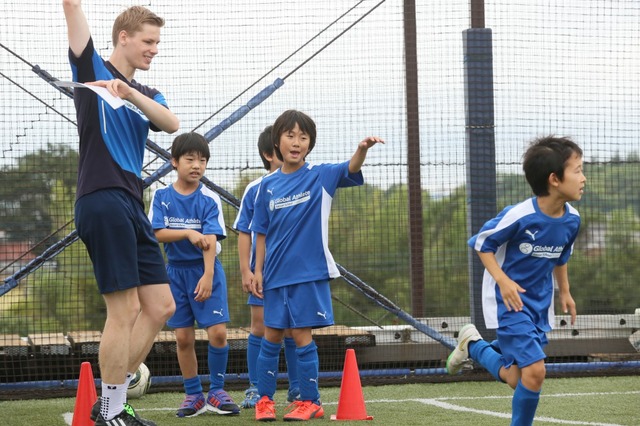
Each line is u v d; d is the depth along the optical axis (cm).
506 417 652
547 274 530
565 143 516
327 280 636
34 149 868
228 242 1208
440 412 680
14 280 855
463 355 593
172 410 720
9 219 966
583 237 1257
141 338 530
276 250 635
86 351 866
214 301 690
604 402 725
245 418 659
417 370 902
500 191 1016
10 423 648
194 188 710
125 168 514
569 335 983
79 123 515
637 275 1255
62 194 972
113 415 511
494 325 520
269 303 638
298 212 634
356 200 1172
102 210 500
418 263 958
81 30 516
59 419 665
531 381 504
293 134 639
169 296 538
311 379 642
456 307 1320
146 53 556
